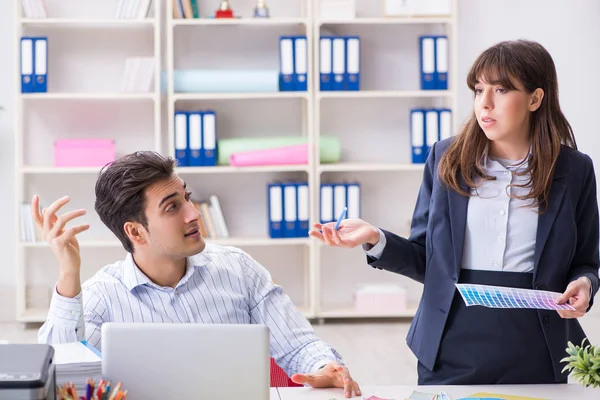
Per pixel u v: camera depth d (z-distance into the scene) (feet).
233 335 6.37
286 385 8.59
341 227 8.45
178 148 19.69
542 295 7.61
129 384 6.32
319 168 19.90
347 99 20.94
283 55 19.79
